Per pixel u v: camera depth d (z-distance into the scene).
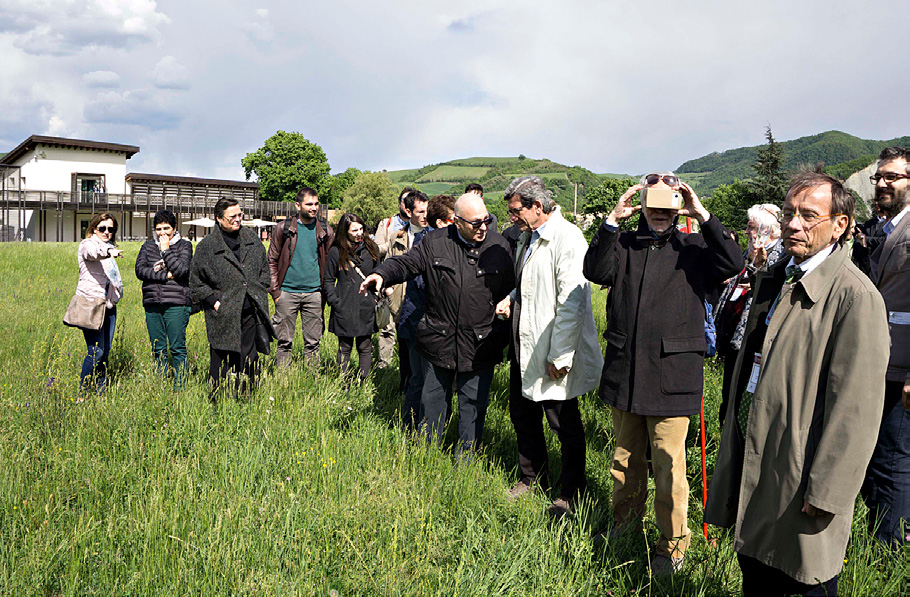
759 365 2.46
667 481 3.16
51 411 4.69
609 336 3.38
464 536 3.23
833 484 2.07
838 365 2.11
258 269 5.50
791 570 2.21
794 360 2.23
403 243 6.62
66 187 49.16
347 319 6.12
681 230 3.35
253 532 3.13
